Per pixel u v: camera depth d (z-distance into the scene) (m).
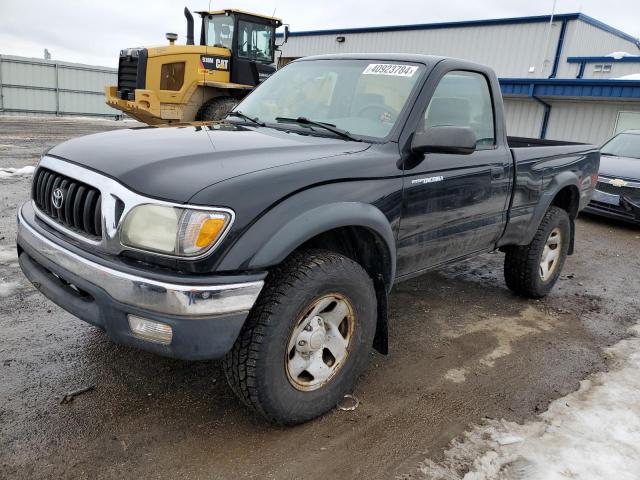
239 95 12.61
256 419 2.69
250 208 2.22
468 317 4.24
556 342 3.87
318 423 2.69
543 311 4.50
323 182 2.51
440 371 3.33
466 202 3.42
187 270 2.14
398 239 3.00
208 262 2.15
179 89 11.85
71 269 2.37
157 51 11.52
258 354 2.33
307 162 2.55
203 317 2.14
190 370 3.09
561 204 4.95
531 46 19.91
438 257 3.42
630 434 2.75
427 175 3.08
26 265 2.82
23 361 3.06
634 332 4.16
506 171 3.75
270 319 2.34
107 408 2.69
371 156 2.82
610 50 22.17
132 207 2.20
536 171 4.09
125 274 2.17
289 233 2.30
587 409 2.96
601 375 3.38
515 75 20.44
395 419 2.77
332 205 2.50
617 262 6.32
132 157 2.43
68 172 2.53
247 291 2.21
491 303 4.59
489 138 3.75
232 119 3.72
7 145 12.35
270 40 12.66
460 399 3.01
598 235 7.74
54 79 25.78
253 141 2.83
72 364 3.07
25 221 2.79
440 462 2.46
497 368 3.41
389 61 3.44
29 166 9.45
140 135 2.93
